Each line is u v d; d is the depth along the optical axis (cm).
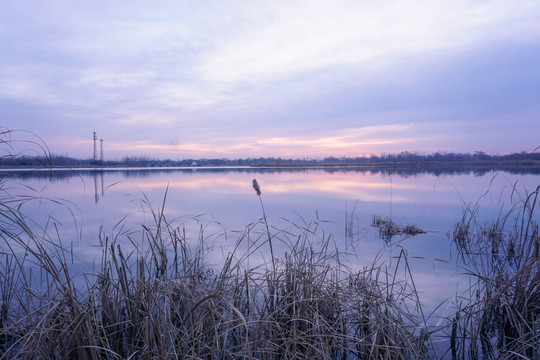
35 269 478
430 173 4044
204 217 1023
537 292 335
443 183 2277
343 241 721
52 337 247
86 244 661
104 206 1298
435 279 474
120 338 299
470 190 1773
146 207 1268
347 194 1730
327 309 334
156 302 295
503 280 371
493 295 345
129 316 302
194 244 650
